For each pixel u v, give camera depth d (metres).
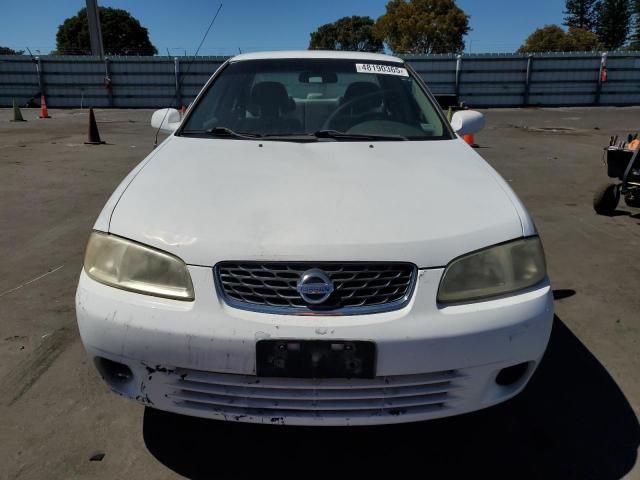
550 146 10.53
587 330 2.93
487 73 25.39
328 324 1.61
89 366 2.53
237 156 2.33
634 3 51.09
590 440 2.08
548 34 52.94
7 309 3.10
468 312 1.67
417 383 1.67
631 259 4.03
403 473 1.91
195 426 2.14
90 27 24.34
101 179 6.84
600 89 25.55
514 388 1.82
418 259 1.68
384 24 48.34
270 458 1.97
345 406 1.67
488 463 1.96
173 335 1.63
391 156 2.35
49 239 4.38
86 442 2.03
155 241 1.73
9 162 8.07
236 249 1.67
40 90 24.95
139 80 24.98
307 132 2.70
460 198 1.94
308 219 1.77
